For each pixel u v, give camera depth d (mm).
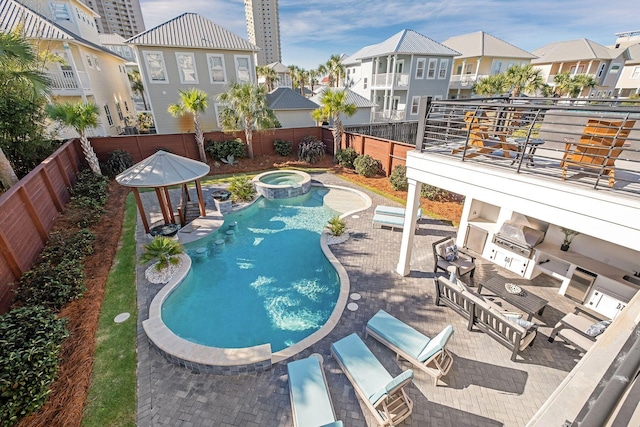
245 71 24031
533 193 5281
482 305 6070
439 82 30719
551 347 6094
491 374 5512
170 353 5750
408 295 7617
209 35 22609
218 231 11703
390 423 4477
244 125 20469
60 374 5426
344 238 10602
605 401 1328
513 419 4758
